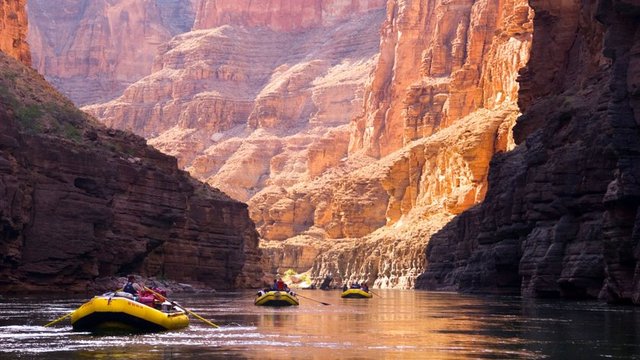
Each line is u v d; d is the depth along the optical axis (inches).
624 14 3302.2
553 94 5265.8
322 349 1964.8
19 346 1966.0
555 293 3914.9
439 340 2155.5
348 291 5329.7
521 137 5265.8
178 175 5925.2
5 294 4244.6
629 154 3189.0
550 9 5300.2
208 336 2209.6
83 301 3619.6
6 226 4242.1
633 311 2930.6
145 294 2444.6
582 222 3821.4
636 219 3090.6
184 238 5851.4
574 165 3902.6
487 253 5324.8
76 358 1787.6
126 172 4997.5
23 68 5521.7
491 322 2687.0
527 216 4394.7
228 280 6338.6
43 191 4498.0
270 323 2694.4
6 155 4318.4
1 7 6156.5
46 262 4458.7
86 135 5098.4
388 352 1915.6
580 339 2144.4
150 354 1857.8
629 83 3228.3
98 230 4726.9
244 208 6884.8
